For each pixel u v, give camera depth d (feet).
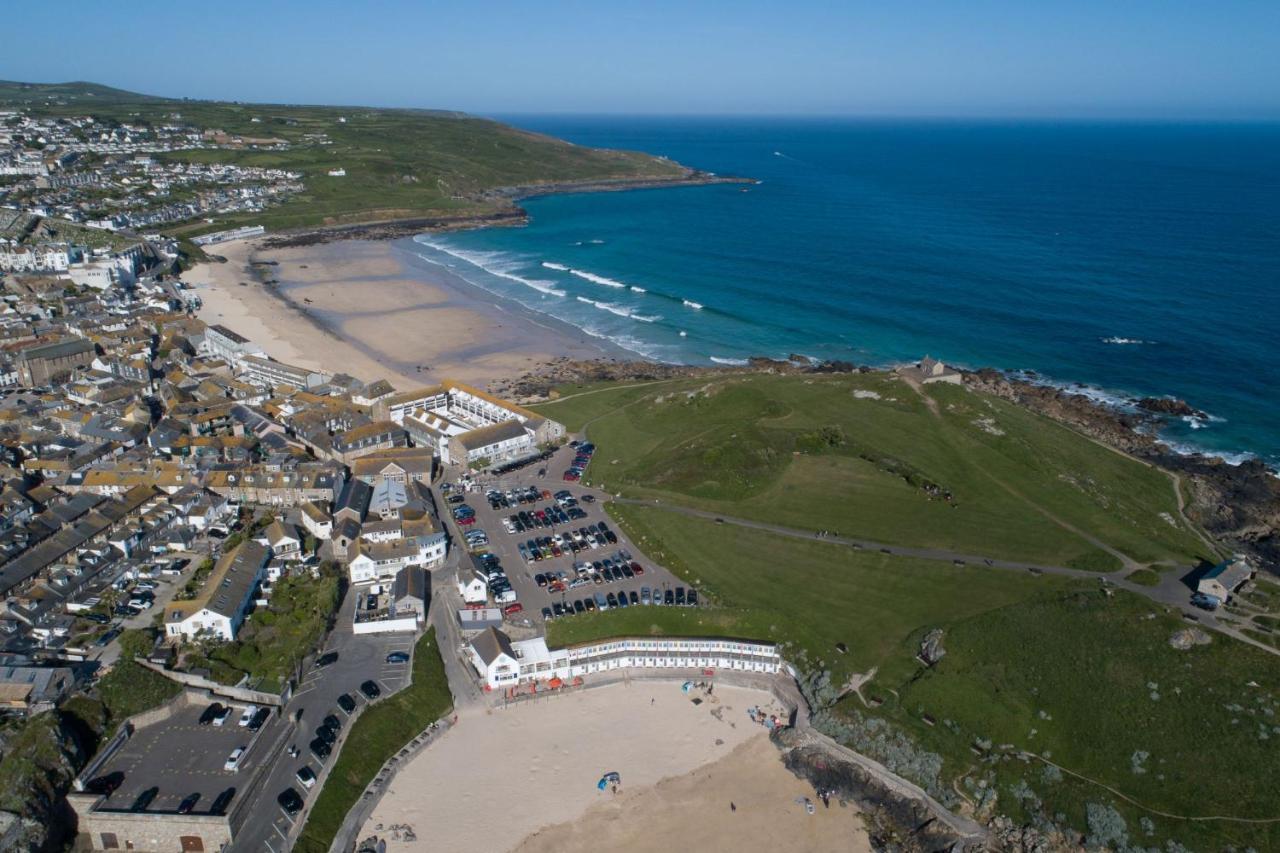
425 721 326.24
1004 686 332.39
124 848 273.13
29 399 582.35
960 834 286.66
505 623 370.73
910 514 453.99
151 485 454.81
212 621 346.95
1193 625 347.97
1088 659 337.93
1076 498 465.06
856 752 314.35
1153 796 289.53
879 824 293.84
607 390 645.92
